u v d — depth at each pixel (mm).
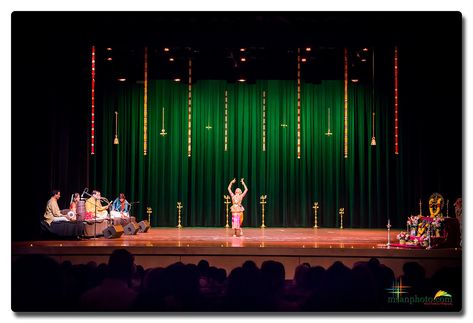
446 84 15625
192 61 16469
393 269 11211
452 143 15984
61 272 11273
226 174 18578
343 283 11023
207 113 18578
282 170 18578
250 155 18625
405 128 18281
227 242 12312
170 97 18562
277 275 11000
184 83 17641
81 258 11289
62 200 15617
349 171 18547
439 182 17062
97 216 14570
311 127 18625
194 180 18531
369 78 17250
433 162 17562
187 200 18547
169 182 18531
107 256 11297
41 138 14055
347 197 18547
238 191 14734
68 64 15492
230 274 11047
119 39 13000
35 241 12656
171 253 11242
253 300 10945
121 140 18422
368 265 11180
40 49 13680
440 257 11227
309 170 18578
